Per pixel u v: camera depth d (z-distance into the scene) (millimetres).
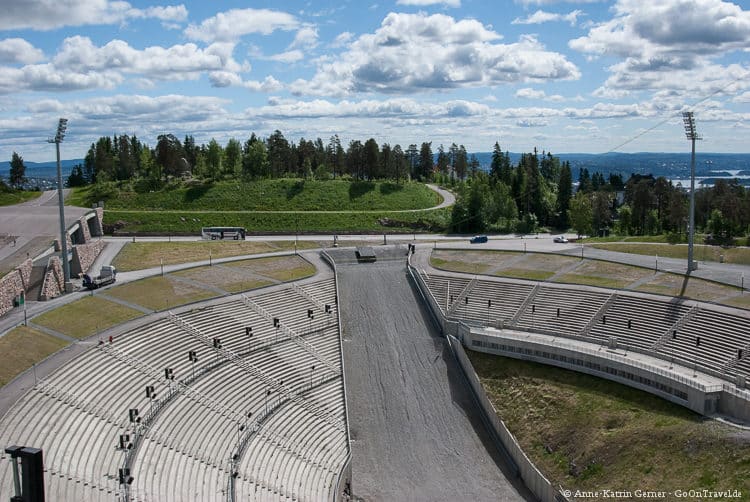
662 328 77125
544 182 197125
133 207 161000
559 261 106250
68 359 60875
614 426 64562
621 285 90875
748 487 51031
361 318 91938
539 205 177500
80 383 57500
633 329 78875
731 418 59656
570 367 75250
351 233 136875
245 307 85625
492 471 64375
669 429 60625
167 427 57344
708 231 122875
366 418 72312
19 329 66500
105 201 162875
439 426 71500
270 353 78188
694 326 75375
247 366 73875
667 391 65250
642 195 153375
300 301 92250
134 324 73062
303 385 74938
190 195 167250
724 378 64812
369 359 83000
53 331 67750
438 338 87750
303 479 59500
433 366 82000
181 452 54969
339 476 61219
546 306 88812
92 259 100000
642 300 83750
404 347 85688
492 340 81750
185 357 70188
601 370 72312
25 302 76750
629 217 156375
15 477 26250
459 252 116625
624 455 60281
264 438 63156
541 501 59281
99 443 50812
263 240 125062
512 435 68875
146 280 90688
